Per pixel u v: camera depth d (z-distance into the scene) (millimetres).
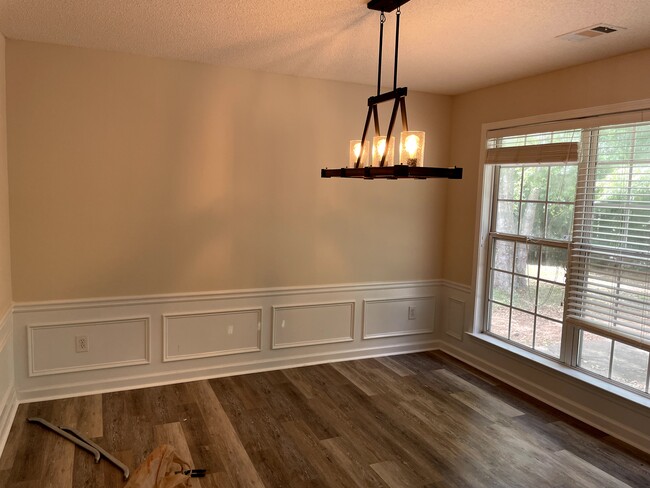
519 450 3027
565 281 3629
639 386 3170
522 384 3930
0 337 2979
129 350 3754
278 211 4113
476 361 4441
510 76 3848
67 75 3385
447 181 4777
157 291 3785
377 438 3131
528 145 3844
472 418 3439
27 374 3477
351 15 2637
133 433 3100
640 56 3062
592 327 3371
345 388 3906
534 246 3908
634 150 3117
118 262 3652
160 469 2480
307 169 4176
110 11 2668
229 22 2795
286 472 2729
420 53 3283
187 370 3959
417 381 4090
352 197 4395
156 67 3604
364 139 2533
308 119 4129
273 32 2957
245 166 3957
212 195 3875
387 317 4695
